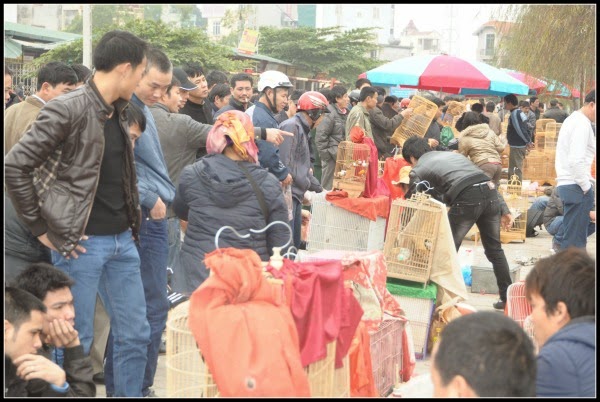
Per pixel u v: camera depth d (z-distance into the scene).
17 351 3.85
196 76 7.56
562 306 3.36
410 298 6.72
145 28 24.92
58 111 4.20
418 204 6.91
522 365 2.62
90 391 4.21
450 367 2.65
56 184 4.29
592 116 8.09
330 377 3.91
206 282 3.42
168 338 3.90
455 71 16.59
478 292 9.08
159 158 5.38
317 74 39.66
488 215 7.85
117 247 4.62
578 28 12.32
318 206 8.79
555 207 11.98
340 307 3.93
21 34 23.34
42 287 4.20
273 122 7.95
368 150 9.13
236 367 3.27
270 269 3.73
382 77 16.78
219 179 4.78
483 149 11.83
